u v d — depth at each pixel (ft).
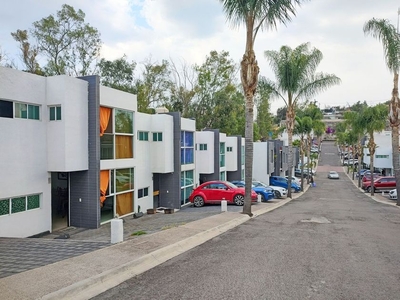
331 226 44.34
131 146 66.44
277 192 105.91
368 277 21.80
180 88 174.19
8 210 44.29
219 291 19.15
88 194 54.08
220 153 111.86
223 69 177.99
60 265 23.73
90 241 33.50
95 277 21.01
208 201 77.41
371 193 129.29
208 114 176.24
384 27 83.20
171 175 79.10
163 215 67.26
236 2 53.52
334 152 414.62
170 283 20.65
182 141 85.51
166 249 28.60
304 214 58.75
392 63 85.76
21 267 23.71
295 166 227.61
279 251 28.78
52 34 123.65
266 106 244.01
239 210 63.10
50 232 50.03
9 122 44.04
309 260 25.82
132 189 66.49
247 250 29.19
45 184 49.52
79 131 52.08
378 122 129.49
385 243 32.83
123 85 140.36
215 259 26.17
